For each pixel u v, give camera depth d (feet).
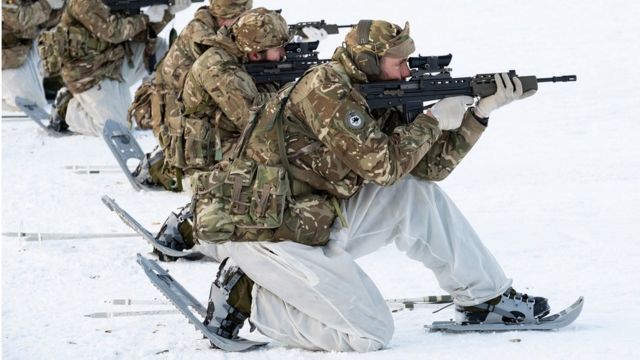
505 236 77.97
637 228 78.33
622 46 166.40
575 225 80.38
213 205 52.13
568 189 93.56
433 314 59.77
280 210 51.37
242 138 53.16
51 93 154.30
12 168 109.29
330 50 180.75
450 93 54.24
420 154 52.49
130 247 78.07
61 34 122.93
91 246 78.33
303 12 216.13
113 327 57.93
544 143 114.52
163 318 59.77
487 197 92.17
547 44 171.94
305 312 51.85
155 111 88.07
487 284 54.75
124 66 126.21
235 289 53.26
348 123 51.21
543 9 199.72
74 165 109.81
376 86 54.03
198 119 82.89
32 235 80.02
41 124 129.18
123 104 126.00
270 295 52.54
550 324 54.34
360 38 53.16
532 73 152.87
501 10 202.28
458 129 54.90
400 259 73.82
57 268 72.02
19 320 59.67
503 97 54.29
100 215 88.53
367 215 53.98
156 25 124.67
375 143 51.29
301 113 52.21
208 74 79.36
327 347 51.83
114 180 103.81
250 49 78.02
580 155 107.55
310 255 51.42
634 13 190.19
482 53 168.86
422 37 184.65
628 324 54.24
